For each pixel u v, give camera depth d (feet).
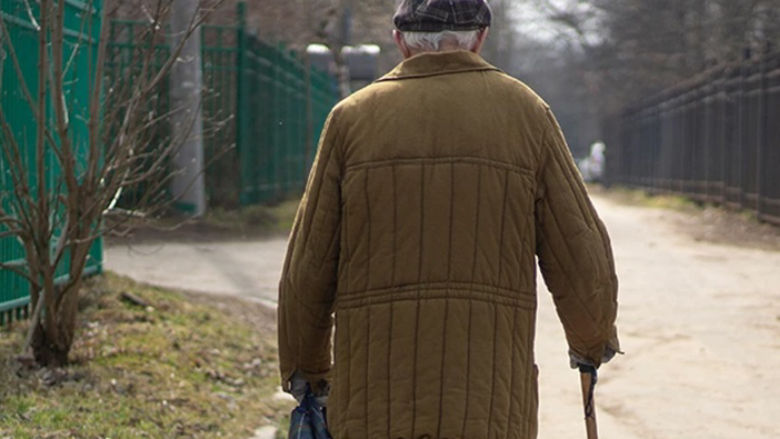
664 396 87.66
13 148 71.31
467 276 33.50
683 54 415.44
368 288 33.99
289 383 37.42
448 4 35.58
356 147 34.55
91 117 72.64
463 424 32.76
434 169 33.81
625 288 144.77
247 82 225.35
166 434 67.92
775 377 93.50
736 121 263.29
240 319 107.96
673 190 356.79
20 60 85.97
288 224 209.26
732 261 175.22
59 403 68.03
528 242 34.32
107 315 93.25
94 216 74.59
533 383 34.47
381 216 33.96
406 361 33.27
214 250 164.86
